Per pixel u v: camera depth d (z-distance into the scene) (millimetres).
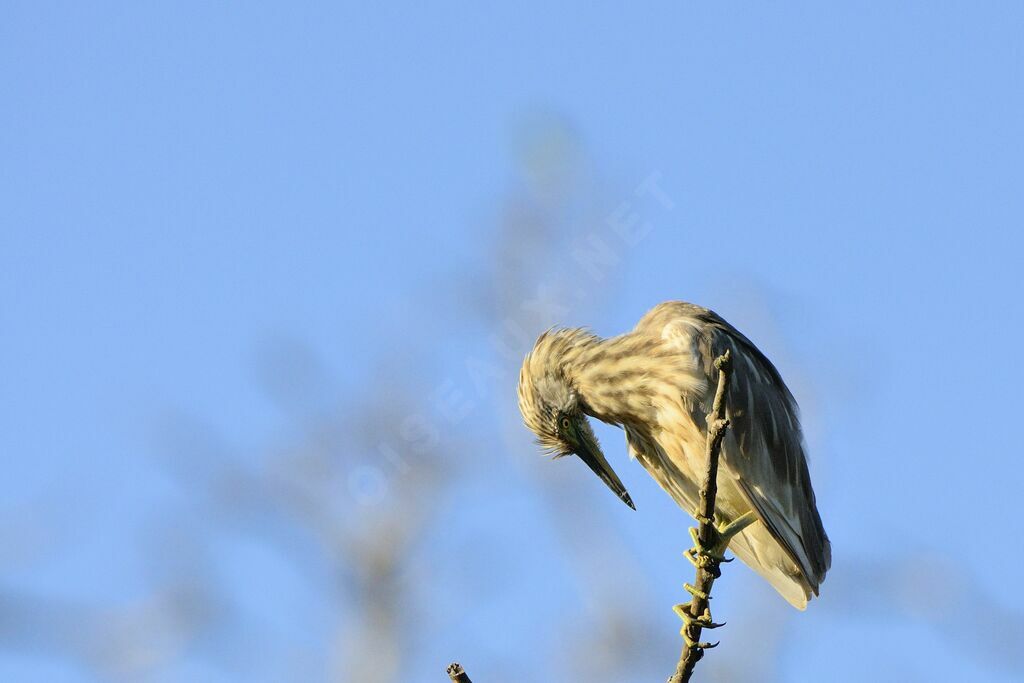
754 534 13609
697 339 13375
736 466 13094
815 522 13609
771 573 13656
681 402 13219
